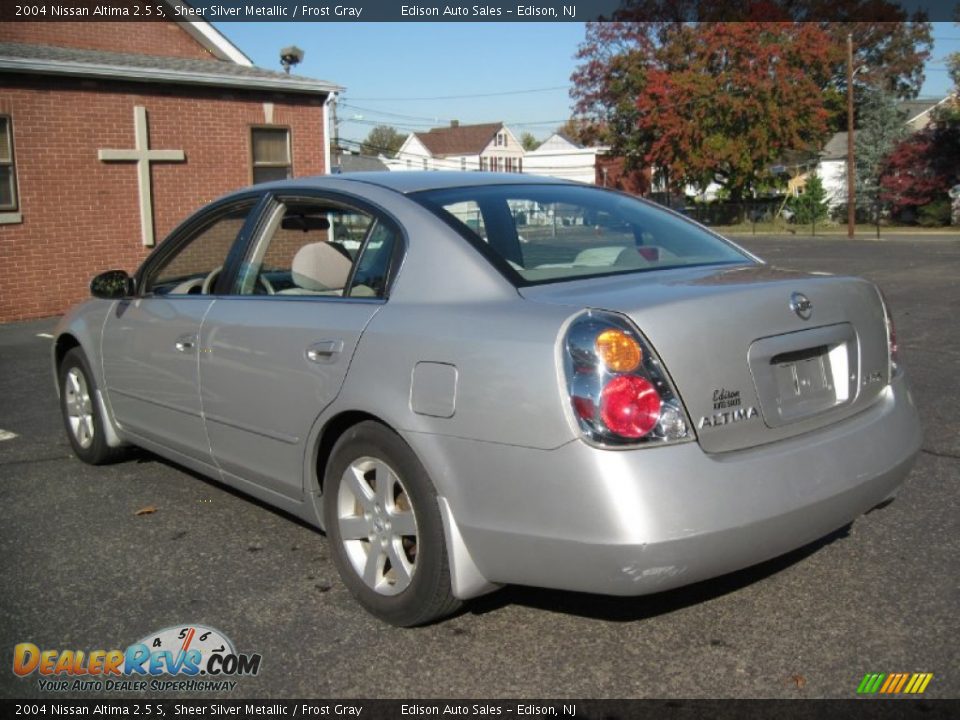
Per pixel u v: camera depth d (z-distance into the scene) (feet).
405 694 9.42
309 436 11.50
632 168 145.79
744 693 9.23
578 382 8.81
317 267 12.34
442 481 9.72
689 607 11.07
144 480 16.58
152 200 46.21
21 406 23.16
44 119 42.09
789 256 75.97
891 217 135.64
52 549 13.42
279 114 51.13
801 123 130.21
